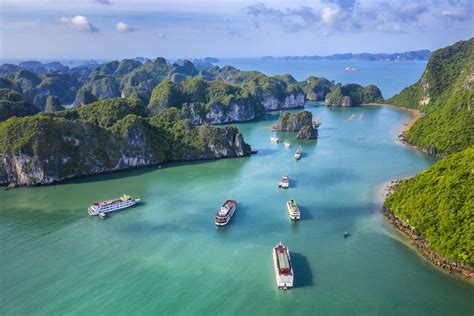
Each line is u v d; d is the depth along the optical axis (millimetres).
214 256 96125
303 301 78500
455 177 101375
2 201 135500
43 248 101500
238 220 116438
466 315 73875
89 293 82688
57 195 141125
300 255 95438
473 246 85312
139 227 113125
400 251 96250
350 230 108312
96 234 109125
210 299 79750
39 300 80812
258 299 79375
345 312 75125
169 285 84625
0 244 104062
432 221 97750
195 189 145000
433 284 82938
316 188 143000
